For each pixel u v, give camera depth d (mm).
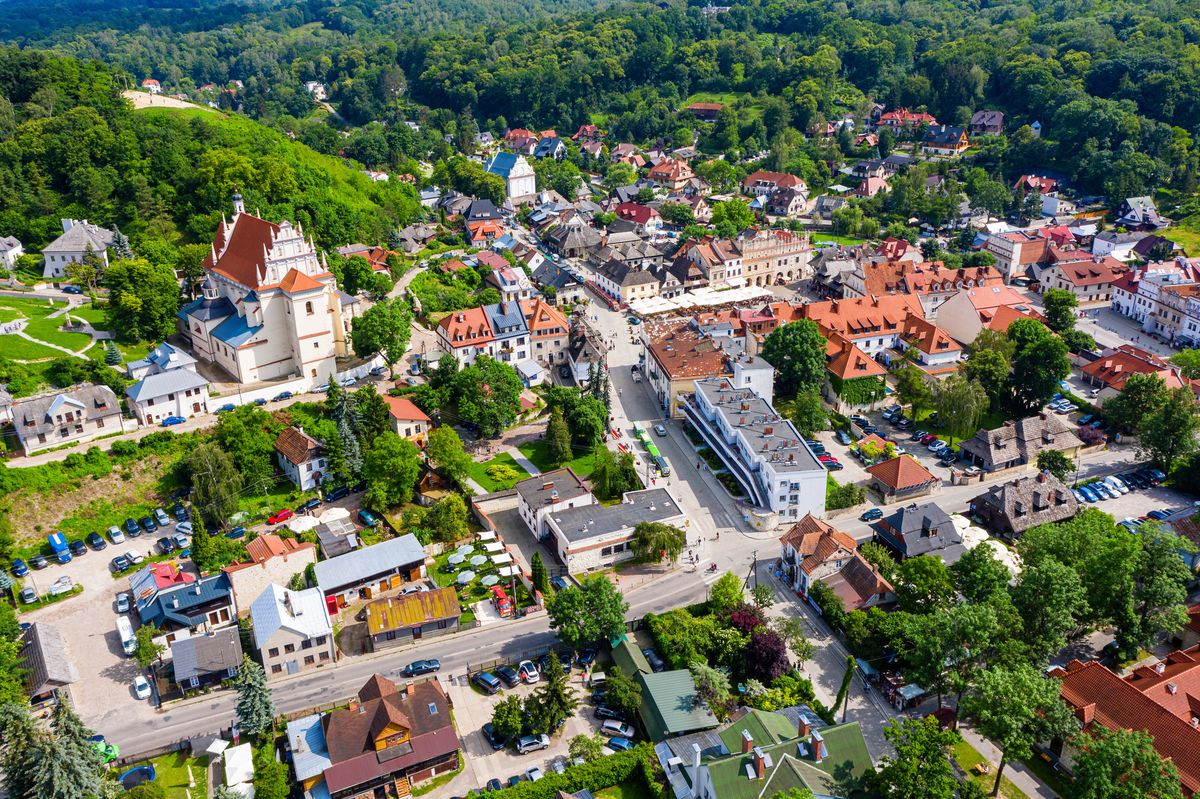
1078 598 123375
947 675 118500
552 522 158375
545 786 108250
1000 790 111250
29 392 174375
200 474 159125
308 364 194875
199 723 122500
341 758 111125
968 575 135375
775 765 102125
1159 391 191250
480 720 123188
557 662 122000
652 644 137000
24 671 126312
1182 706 114375
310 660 133625
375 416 176875
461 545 159250
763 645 126750
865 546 150375
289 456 171000
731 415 186625
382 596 148000
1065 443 189000
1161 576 130250
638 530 154125
